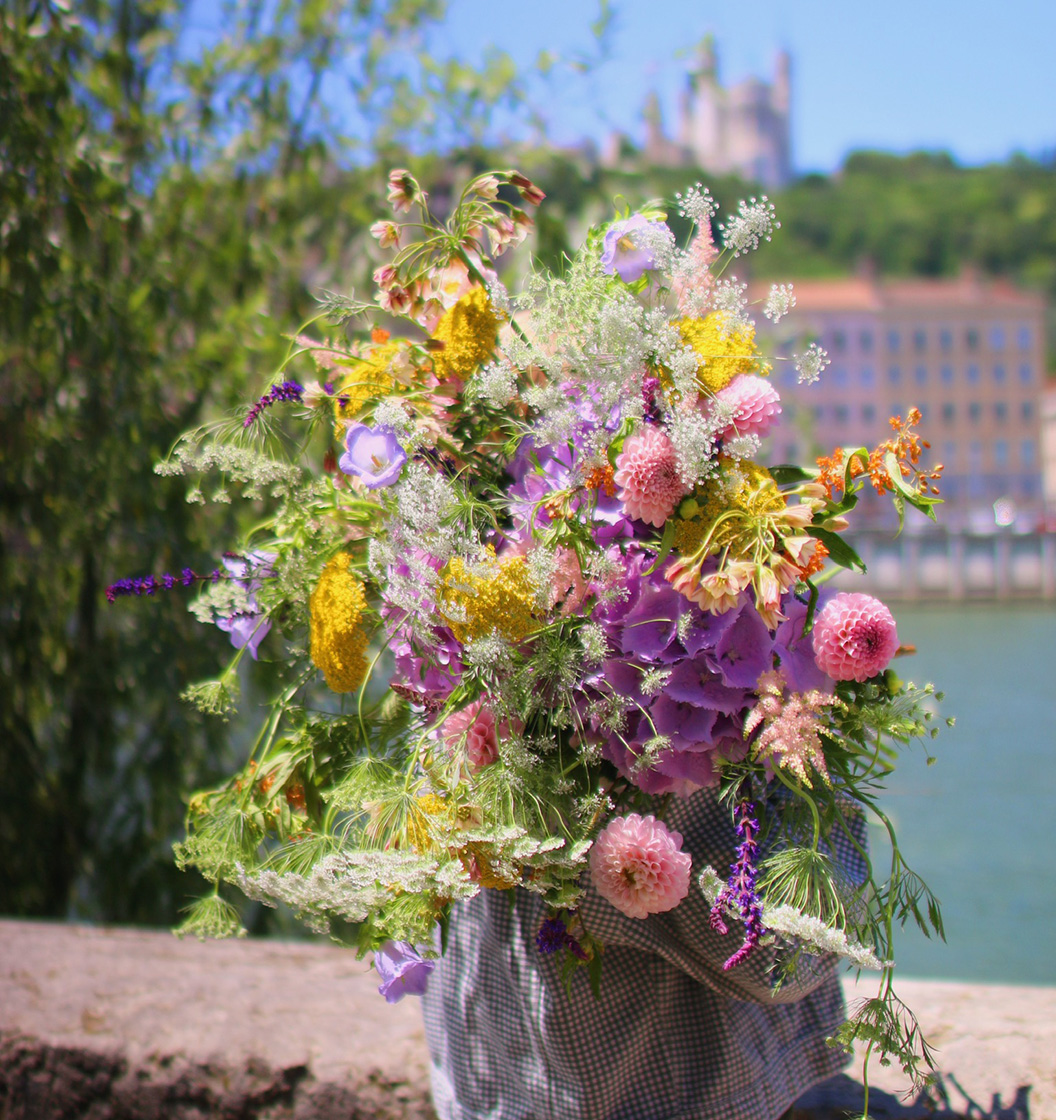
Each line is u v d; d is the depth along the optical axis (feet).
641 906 3.18
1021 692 77.77
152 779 10.11
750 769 3.28
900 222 292.20
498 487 3.62
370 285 10.92
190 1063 5.01
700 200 3.28
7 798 10.19
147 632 10.12
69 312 9.74
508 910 3.78
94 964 6.04
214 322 10.48
